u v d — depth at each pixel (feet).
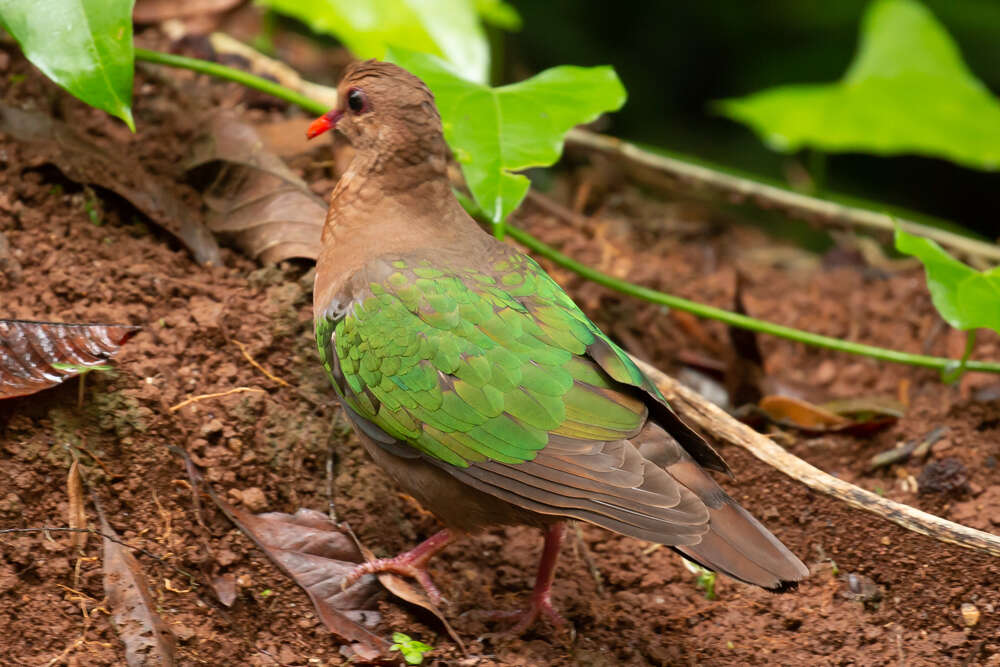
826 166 65.21
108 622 26.20
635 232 47.65
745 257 48.85
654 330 41.29
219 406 30.27
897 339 42.14
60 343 28.12
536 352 26.91
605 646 29.22
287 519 29.37
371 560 29.27
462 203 37.04
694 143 64.44
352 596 28.48
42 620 25.91
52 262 32.24
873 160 65.26
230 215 35.01
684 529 24.62
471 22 41.37
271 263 33.76
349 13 40.96
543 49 63.77
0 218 32.63
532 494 25.96
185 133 37.14
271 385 31.48
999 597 30.25
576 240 43.29
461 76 34.06
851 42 62.90
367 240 29.37
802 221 48.75
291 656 27.14
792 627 30.55
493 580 31.32
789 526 32.81
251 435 30.27
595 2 65.10
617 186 49.26
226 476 29.50
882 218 45.14
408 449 27.71
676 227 48.55
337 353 28.17
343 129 30.48
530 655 28.25
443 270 28.12
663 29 64.95
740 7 63.93
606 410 26.50
